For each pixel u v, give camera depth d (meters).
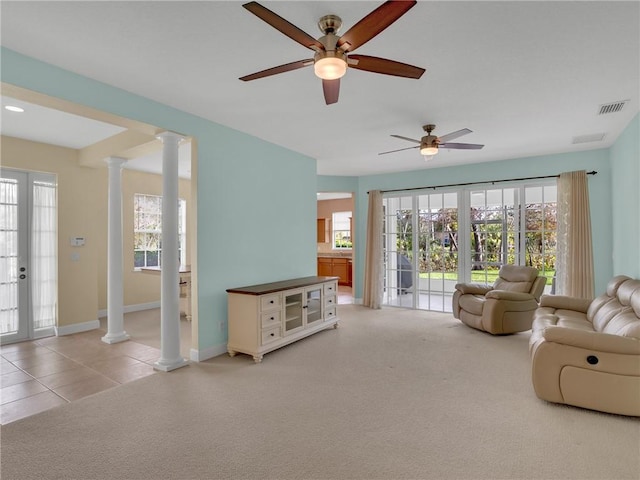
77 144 4.45
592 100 3.17
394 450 2.02
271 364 3.45
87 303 4.80
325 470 1.84
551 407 2.53
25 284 4.33
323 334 4.56
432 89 2.94
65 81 2.60
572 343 2.46
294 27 1.69
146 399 2.68
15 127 3.79
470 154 5.15
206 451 2.01
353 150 4.89
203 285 3.59
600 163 4.83
